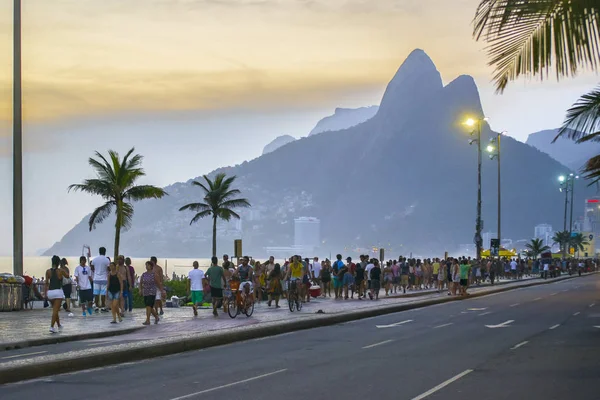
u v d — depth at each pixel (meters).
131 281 29.20
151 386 12.38
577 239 166.00
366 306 32.06
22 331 20.89
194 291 26.86
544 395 11.05
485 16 9.43
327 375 13.30
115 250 48.88
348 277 39.03
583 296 44.47
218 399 11.02
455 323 25.11
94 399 11.18
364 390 11.62
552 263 94.44
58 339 19.31
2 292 29.20
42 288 36.66
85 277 26.55
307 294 36.53
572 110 21.64
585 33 9.12
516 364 14.55
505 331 21.84
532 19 9.32
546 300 40.09
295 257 30.53
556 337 19.94
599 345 17.94
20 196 30.62
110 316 26.52
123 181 48.88
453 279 43.22
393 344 18.55
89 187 48.22
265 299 38.34
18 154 30.61
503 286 57.94
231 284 26.69
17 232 30.50
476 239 62.81
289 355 16.58
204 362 15.57
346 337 20.69
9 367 13.25
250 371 14.05
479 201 62.91
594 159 27.08
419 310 32.66
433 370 13.78
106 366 15.09
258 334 21.19
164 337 18.83
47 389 12.20
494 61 9.52
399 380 12.59
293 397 11.09
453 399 10.76
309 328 24.03
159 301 26.58
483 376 12.98
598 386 11.85
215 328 21.88
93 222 48.94
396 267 46.38
